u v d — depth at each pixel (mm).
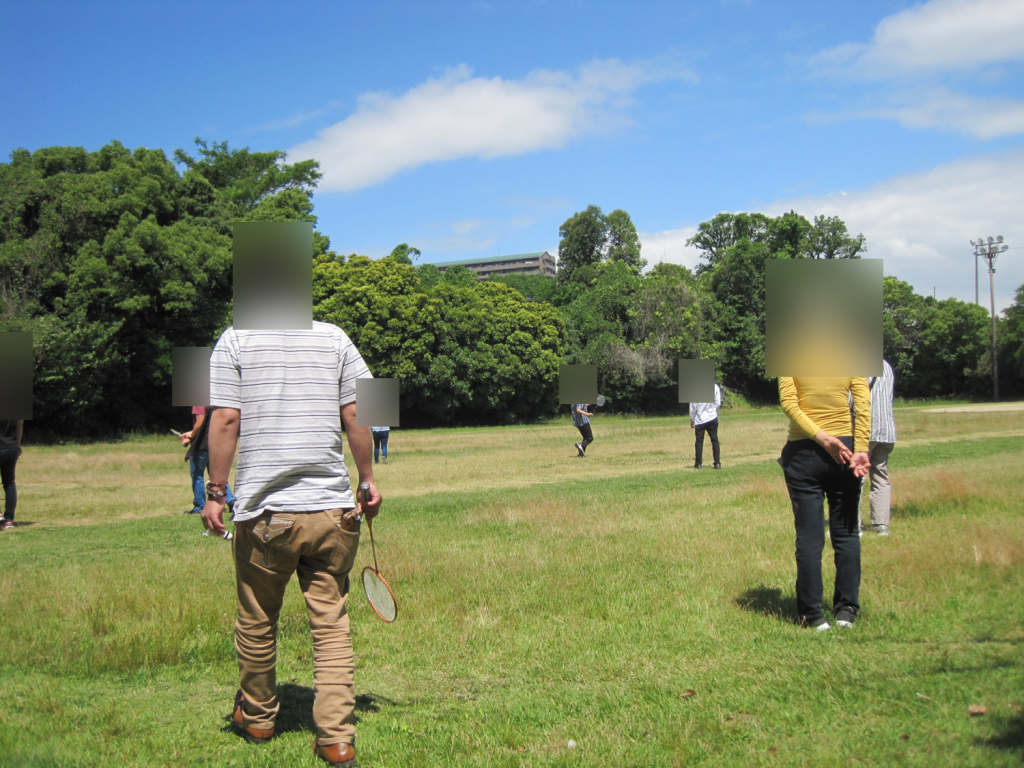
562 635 4680
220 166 49656
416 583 5934
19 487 14625
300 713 3594
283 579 3195
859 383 4672
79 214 30656
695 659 4184
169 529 9461
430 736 3250
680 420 40875
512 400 44812
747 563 6355
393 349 39344
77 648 4422
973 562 5711
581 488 12500
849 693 3443
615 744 3080
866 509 8938
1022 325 57344
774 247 57406
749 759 2873
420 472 16000
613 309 50344
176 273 31109
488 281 46688
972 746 2854
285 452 3111
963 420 27875
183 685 4008
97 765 2984
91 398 29547
